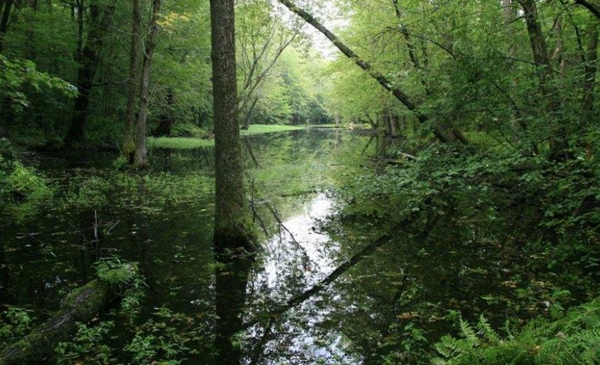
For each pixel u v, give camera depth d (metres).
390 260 6.86
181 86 25.62
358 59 11.66
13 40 18.22
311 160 21.48
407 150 18.09
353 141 33.97
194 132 40.59
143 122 17.19
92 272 6.13
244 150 27.78
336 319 4.84
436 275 6.09
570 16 8.17
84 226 8.59
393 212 10.26
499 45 8.62
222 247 7.32
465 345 2.79
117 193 12.13
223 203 7.41
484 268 6.27
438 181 9.34
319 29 11.76
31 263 6.45
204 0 21.12
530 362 2.46
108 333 4.44
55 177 14.42
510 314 4.67
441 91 9.75
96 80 24.17
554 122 7.29
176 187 13.18
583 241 6.36
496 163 8.11
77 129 22.81
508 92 8.27
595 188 6.14
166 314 4.88
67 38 19.98
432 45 11.14
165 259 6.84
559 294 4.76
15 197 10.85
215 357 4.08
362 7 12.38
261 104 49.03
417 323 4.63
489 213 9.08
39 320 4.68
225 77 7.23
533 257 6.52
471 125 11.04
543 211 8.24
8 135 18.86
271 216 10.09
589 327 2.67
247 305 5.25
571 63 10.00
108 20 21.55
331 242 7.96
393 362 3.84
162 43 22.80
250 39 24.62
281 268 6.57
